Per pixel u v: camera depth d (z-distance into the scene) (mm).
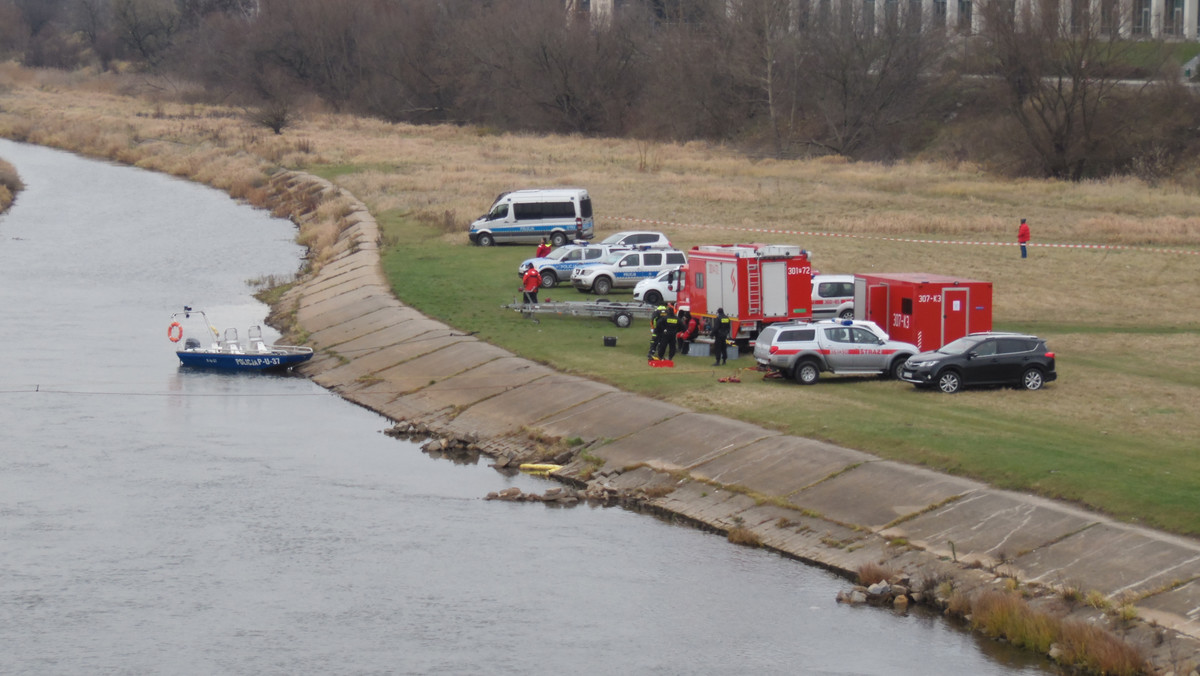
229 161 173875
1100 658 32312
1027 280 87188
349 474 52562
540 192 104750
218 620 38281
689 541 43906
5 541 44531
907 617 37156
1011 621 35062
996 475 43188
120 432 58594
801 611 37875
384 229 113312
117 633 37375
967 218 115562
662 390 57938
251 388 68125
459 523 46344
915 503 42406
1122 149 161000
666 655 35594
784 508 44656
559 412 57531
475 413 59938
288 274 103625
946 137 183875
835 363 58625
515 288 86125
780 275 65500
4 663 35344
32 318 84500
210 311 88375
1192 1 197750
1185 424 50031
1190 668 31188
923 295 61062
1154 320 75625
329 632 37469
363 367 70375
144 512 47625
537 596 39656
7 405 62781
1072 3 164625
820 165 167875
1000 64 173125
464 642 36750
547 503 48500
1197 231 107062
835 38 192000
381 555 43312
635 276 84125
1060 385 57562
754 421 52156
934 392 56156
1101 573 36219
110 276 102062
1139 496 39938
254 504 48625
